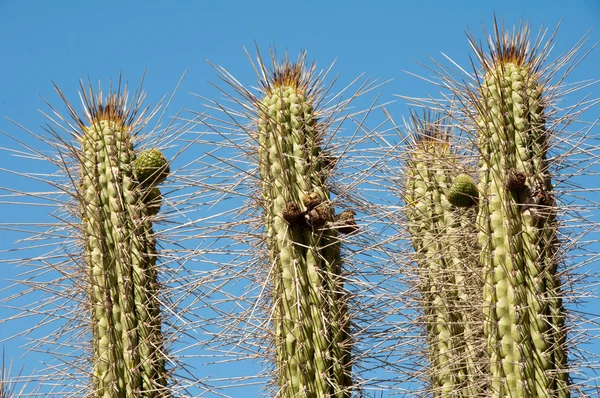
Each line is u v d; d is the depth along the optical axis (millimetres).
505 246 9430
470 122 10203
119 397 9930
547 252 9422
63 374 10305
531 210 9477
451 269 10672
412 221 11617
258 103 10477
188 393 10062
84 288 10203
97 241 10297
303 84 10711
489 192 9625
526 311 9273
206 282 10328
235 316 10195
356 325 10133
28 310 10367
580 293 9391
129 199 10500
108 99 10938
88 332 10414
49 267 10523
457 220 10867
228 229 10469
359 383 9852
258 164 10570
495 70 10047
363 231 10406
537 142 9797
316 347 9766
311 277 9938
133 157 10727
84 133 10836
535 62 10141
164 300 10359
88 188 10508
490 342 9320
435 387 10805
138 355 10047
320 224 10062
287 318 9844
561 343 9266
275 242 10117
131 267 10273
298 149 10367
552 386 9148
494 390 9195
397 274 10906
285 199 10203
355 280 10203
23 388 10250
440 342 10977
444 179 11578
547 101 9977
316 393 9695
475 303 9695
